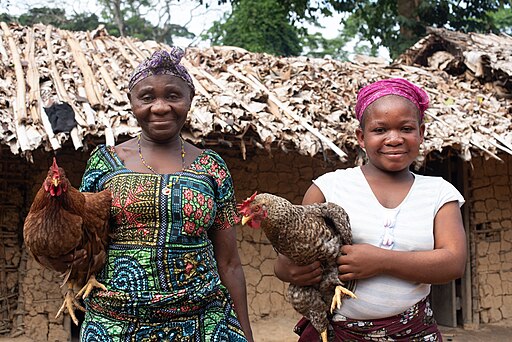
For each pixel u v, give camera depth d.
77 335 7.01
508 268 8.35
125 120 5.49
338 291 2.21
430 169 8.65
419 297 2.30
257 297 7.47
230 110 5.78
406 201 2.34
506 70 7.94
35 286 6.67
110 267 2.29
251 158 7.52
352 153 6.26
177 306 2.28
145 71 2.38
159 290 2.26
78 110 5.45
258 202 2.19
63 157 6.83
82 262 2.23
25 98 5.61
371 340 2.30
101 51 7.41
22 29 7.85
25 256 6.71
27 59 6.62
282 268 2.31
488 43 9.18
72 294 2.34
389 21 15.43
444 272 2.21
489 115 7.45
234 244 2.62
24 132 5.06
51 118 5.23
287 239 2.17
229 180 2.53
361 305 2.28
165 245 2.26
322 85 7.34
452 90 8.28
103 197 2.28
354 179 2.43
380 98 2.34
